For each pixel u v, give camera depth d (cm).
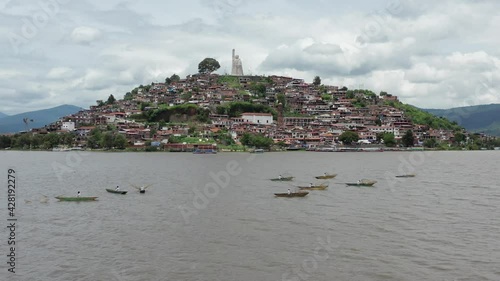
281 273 4741
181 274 4725
